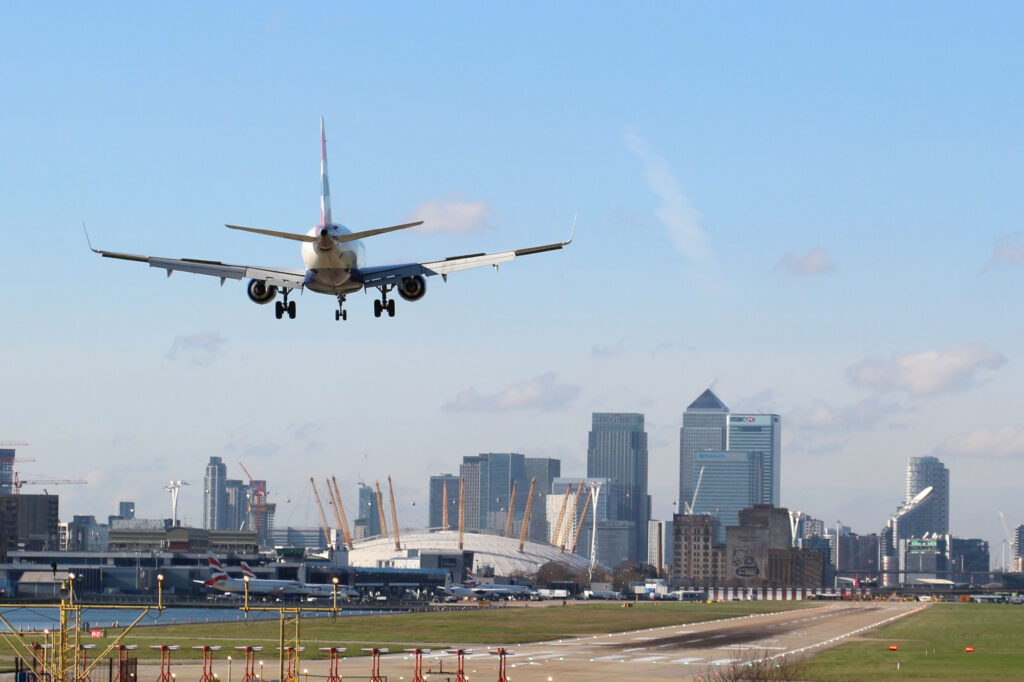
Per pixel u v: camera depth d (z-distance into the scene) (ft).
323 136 600.39
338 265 542.98
